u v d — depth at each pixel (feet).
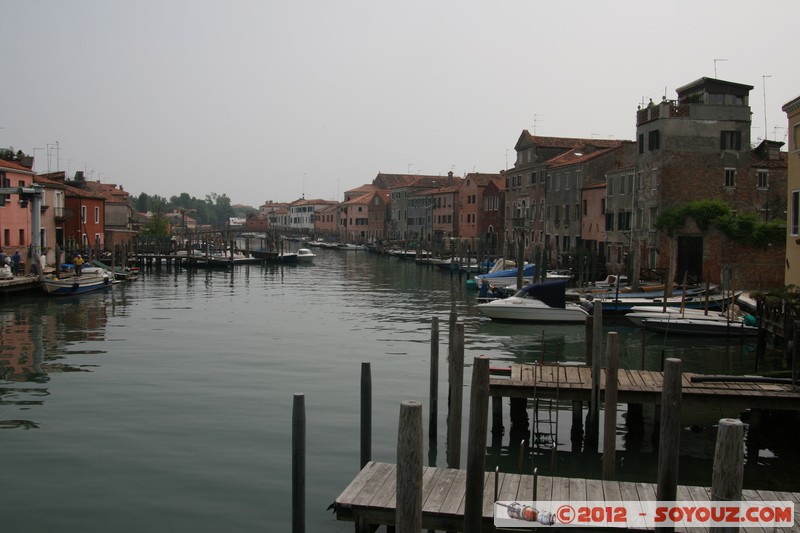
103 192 274.98
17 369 69.36
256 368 71.20
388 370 71.31
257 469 42.47
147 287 162.81
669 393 27.61
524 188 235.20
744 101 146.00
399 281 191.62
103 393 59.82
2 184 153.17
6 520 35.35
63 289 133.49
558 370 50.65
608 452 37.60
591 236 184.75
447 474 35.04
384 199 416.46
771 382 47.70
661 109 144.25
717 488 20.67
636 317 96.32
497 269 174.50
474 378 27.96
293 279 196.44
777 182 145.89
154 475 41.29
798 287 73.72
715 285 126.82
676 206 144.25
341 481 40.86
